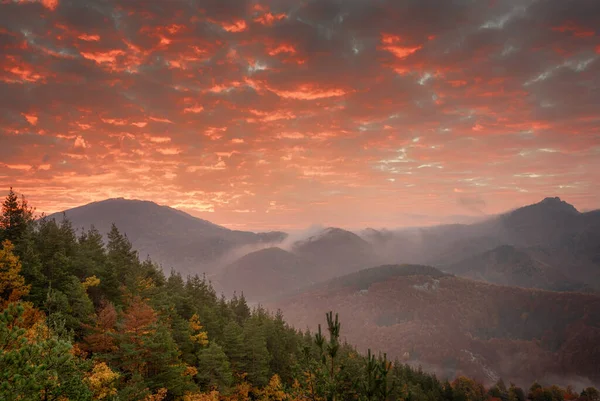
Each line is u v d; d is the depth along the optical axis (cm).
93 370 2334
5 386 1127
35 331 1833
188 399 3412
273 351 6109
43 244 4450
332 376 1361
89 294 4522
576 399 16812
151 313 3378
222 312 7619
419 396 9075
